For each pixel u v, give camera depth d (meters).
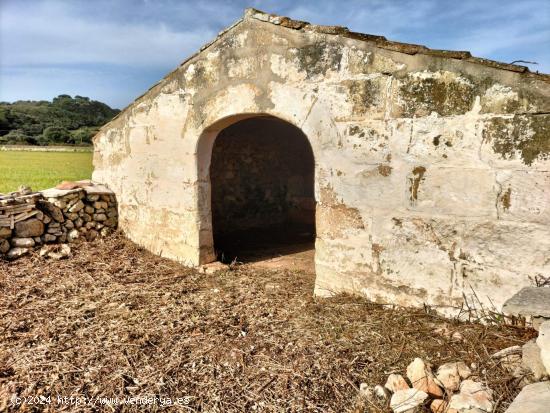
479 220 3.46
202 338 3.74
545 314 2.38
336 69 4.11
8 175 17.62
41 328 3.96
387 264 4.03
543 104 3.07
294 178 10.32
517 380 2.61
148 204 6.47
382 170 3.95
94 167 7.70
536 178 3.15
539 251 3.20
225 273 5.62
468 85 3.39
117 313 4.30
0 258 5.97
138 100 6.27
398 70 3.74
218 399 2.87
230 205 9.04
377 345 3.41
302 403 2.80
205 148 5.69
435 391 2.72
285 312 4.25
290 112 4.50
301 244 7.93
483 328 3.41
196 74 5.37
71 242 6.76
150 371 3.23
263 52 4.64
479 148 3.40
